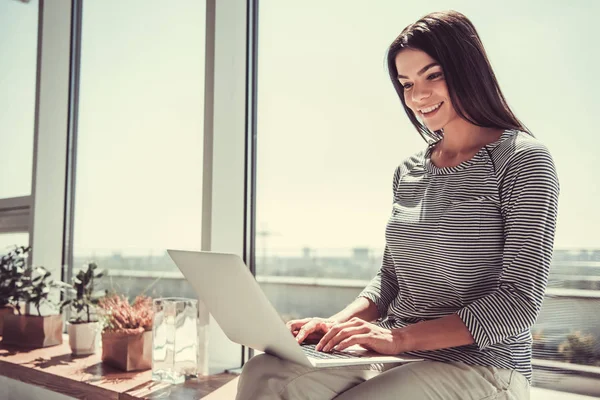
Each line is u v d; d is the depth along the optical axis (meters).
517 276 1.10
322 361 1.01
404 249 1.33
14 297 2.38
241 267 1.04
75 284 2.22
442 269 1.25
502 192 1.19
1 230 3.01
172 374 1.74
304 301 1.89
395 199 1.45
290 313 1.93
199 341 1.87
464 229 1.22
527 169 1.15
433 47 1.28
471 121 1.29
